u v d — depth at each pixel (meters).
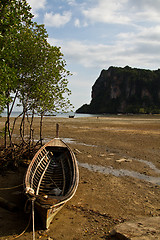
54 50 8.73
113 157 12.26
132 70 175.12
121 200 6.54
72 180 6.47
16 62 8.23
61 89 9.65
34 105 9.61
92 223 5.06
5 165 8.66
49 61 8.63
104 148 14.80
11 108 8.83
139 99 157.00
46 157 9.11
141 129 26.84
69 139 18.48
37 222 5.03
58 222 5.09
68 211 5.71
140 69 179.00
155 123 37.94
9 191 6.86
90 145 15.84
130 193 7.14
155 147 15.16
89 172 9.45
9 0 6.25
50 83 9.08
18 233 4.54
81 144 16.19
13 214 5.41
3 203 5.81
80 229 4.77
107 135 21.09
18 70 8.31
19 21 6.68
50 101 9.37
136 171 9.73
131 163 11.03
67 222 5.09
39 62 8.45
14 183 7.61
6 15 6.16
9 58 6.56
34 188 6.25
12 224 4.89
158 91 152.25
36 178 7.02
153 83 156.88
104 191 7.26
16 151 9.70
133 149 14.49
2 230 4.61
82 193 7.04
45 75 8.70
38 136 19.48
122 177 8.88
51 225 4.93
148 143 16.70
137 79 161.88
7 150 9.05
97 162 11.15
